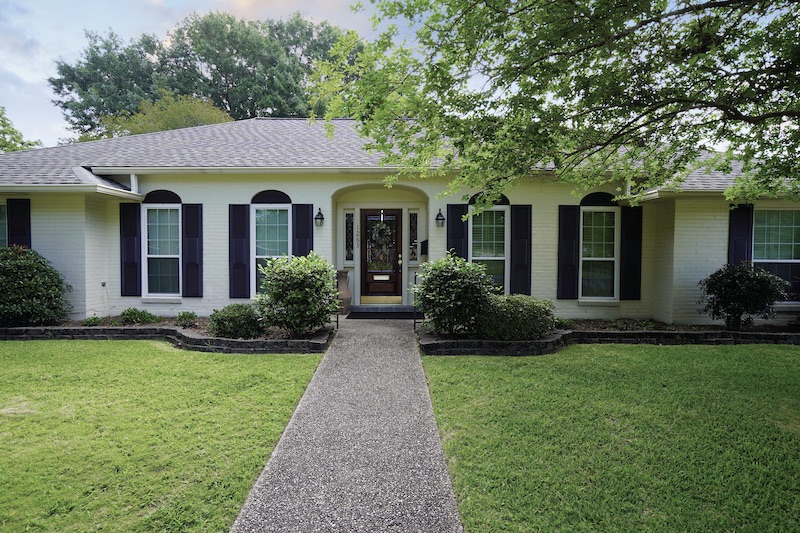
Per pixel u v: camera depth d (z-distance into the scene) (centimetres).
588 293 870
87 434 365
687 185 765
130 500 276
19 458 325
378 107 440
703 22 433
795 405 435
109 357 597
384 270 1012
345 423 395
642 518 262
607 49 407
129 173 835
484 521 258
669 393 465
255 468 315
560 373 532
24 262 737
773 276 732
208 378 510
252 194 862
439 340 647
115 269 870
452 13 391
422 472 313
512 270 859
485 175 521
